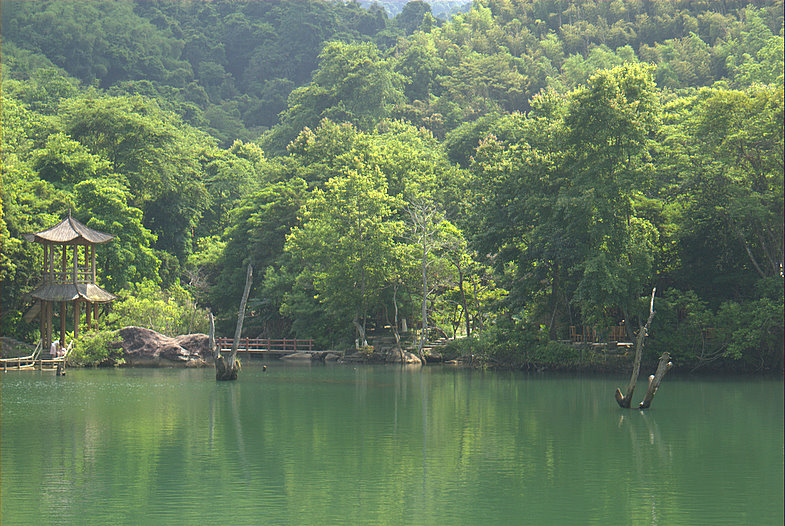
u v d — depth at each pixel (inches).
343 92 6407.5
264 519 746.2
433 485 876.0
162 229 4183.1
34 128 4308.6
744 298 2290.8
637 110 2246.6
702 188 2256.4
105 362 2516.0
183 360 2566.4
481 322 2738.7
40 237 2400.3
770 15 5777.6
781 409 1493.6
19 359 2327.8
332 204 3006.9
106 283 3021.7
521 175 2384.4
